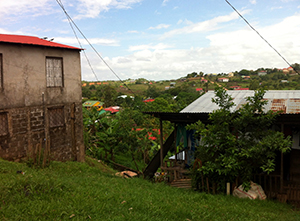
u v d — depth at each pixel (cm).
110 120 2595
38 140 1268
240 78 16762
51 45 1296
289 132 1092
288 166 1148
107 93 9156
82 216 544
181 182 1202
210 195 912
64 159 1402
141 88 19412
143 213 617
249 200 893
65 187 702
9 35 1399
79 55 1484
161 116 1253
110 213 584
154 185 1048
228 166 898
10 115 1154
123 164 2433
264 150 923
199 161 1045
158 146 2536
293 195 959
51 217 521
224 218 682
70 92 1433
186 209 698
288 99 1220
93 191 713
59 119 1385
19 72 1188
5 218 500
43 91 1292
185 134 1338
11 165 934
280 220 698
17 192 616
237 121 970
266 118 945
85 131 2270
